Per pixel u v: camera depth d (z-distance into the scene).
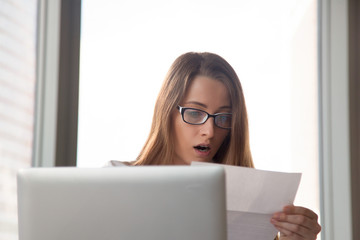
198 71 2.00
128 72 2.09
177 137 1.98
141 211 0.74
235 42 2.19
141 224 0.74
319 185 2.27
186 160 1.97
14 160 1.98
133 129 2.07
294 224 1.11
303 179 2.25
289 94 2.23
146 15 2.13
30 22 2.02
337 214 2.26
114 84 2.08
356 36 2.33
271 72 2.22
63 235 0.78
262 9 2.23
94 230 0.76
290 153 2.22
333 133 2.27
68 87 2.01
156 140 1.98
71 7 2.04
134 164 1.98
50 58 1.98
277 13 2.24
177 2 2.16
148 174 0.74
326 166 2.26
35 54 2.01
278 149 2.20
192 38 2.16
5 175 1.99
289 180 1.08
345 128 2.26
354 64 2.32
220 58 2.03
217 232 0.71
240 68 2.19
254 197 1.10
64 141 1.99
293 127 2.23
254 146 2.19
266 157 2.19
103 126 2.05
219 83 2.00
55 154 1.94
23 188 0.80
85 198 0.76
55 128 1.95
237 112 2.01
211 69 2.01
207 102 1.98
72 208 0.77
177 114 1.98
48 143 1.95
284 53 2.24
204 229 0.71
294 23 2.27
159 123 1.99
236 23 2.20
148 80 2.10
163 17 2.14
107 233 0.75
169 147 1.97
